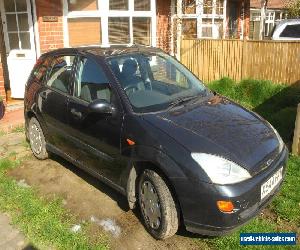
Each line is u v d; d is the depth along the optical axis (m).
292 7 25.30
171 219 3.43
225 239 3.58
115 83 4.02
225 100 4.45
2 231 3.90
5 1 8.38
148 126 3.59
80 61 4.55
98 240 3.68
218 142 3.39
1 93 7.61
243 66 10.07
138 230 3.82
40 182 4.95
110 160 4.01
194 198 3.18
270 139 3.73
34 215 4.09
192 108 4.01
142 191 3.70
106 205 4.32
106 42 9.39
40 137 5.45
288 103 8.43
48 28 8.48
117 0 9.50
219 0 14.77
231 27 17.16
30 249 3.60
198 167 3.18
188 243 3.59
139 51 4.68
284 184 4.55
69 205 4.35
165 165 3.30
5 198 4.47
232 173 3.18
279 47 9.39
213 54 10.55
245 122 3.85
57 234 3.76
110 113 3.90
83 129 4.30
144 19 10.23
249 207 3.21
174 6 11.76
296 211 4.01
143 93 4.07
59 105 4.70
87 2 9.01
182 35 12.02
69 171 5.23
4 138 6.59
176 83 4.55
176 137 3.40
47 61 5.32
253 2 28.45
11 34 8.53
